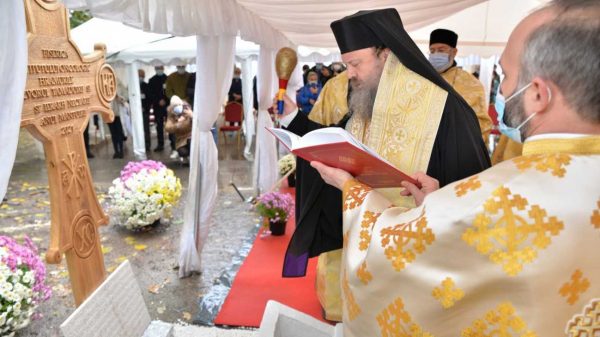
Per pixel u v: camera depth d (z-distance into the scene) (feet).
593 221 2.06
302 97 21.54
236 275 10.71
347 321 2.98
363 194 3.26
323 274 8.41
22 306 8.30
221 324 8.73
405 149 5.45
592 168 2.13
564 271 2.04
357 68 5.66
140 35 26.66
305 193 7.04
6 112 3.27
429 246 2.32
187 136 24.40
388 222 2.72
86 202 6.23
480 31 21.47
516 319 2.11
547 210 2.08
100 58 6.48
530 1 19.57
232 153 28.27
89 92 6.22
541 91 2.21
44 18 5.11
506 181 2.21
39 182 20.56
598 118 2.12
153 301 9.70
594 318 2.07
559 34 2.10
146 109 28.71
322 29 14.40
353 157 3.76
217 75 9.98
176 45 26.30
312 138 3.93
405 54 5.36
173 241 13.41
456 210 2.26
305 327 4.72
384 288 2.59
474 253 2.17
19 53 3.27
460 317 2.29
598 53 2.01
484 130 10.37
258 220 15.14
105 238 13.58
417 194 4.22
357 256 2.88
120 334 4.66
